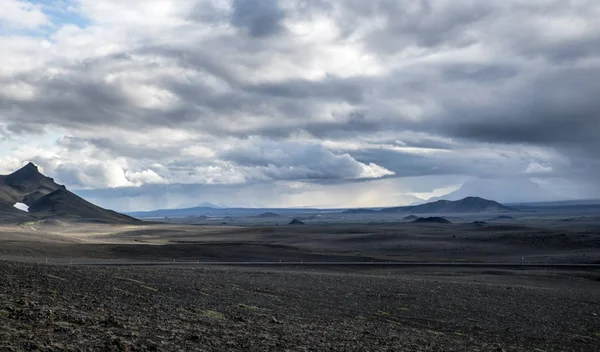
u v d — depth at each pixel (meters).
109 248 111.62
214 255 110.69
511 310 44.81
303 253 118.94
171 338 18.80
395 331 29.97
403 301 45.38
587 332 37.44
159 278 44.72
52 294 26.42
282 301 38.91
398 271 83.75
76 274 38.53
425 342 26.72
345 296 45.72
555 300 52.88
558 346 31.39
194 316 25.56
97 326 19.16
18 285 27.62
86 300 26.12
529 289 60.78
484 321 38.41
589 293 61.53
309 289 48.56
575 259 110.25
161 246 119.62
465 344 27.98
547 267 90.69
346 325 30.00
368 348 22.44
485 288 58.91
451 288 57.19
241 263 90.94
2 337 15.38
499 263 98.00
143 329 19.83
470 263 95.06
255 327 24.53
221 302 33.91
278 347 19.94
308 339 22.78
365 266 89.00
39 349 14.62
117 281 37.56
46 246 108.69
